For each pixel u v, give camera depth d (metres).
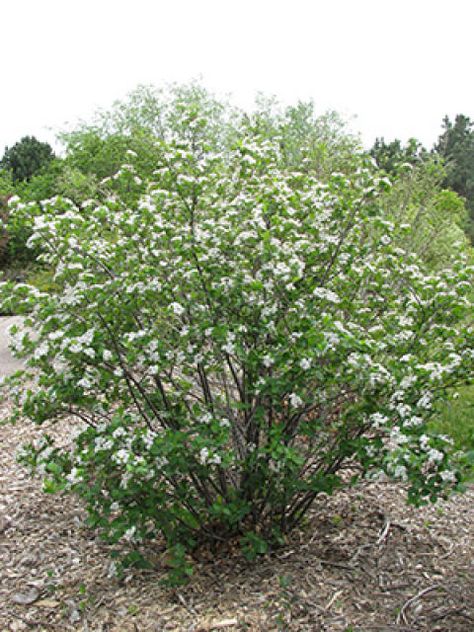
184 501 3.07
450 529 3.59
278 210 3.09
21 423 5.77
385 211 6.27
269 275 2.93
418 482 2.58
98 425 3.07
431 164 6.58
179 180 2.88
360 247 3.38
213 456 2.73
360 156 3.26
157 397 3.27
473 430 2.75
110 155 15.23
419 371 2.74
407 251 6.05
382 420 2.74
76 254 3.16
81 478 2.60
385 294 3.41
